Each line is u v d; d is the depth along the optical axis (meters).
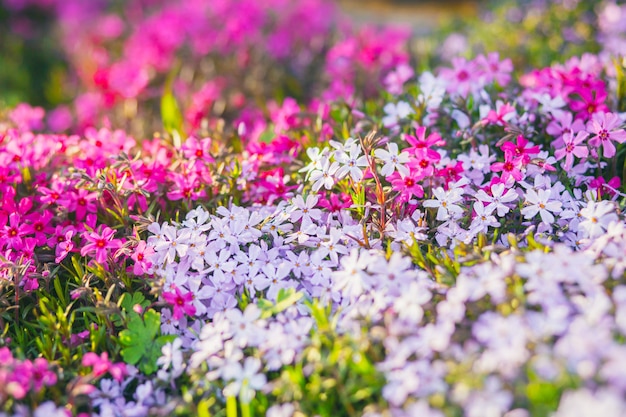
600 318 2.16
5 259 2.90
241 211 3.12
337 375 2.35
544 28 5.79
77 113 6.40
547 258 2.41
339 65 5.66
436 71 5.04
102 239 3.01
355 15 11.33
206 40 6.73
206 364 2.62
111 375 2.76
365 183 3.15
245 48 6.64
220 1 7.19
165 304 2.89
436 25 9.76
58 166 3.67
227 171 3.56
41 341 2.84
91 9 9.54
